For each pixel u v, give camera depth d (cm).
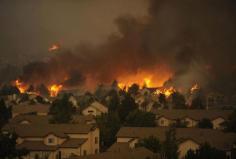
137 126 7819
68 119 8088
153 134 6719
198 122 8606
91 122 8169
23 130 6706
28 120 8125
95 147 6925
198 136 6506
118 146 6462
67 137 6612
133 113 8181
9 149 4897
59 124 7038
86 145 6638
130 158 4731
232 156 5988
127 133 6844
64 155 6341
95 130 6962
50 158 6194
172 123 8275
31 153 6194
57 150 6297
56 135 6506
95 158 4650
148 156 4919
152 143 5672
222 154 5019
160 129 6925
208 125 8356
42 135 6512
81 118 8269
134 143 6512
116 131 7575
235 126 7631
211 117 8788
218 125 8700
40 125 6938
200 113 8988
